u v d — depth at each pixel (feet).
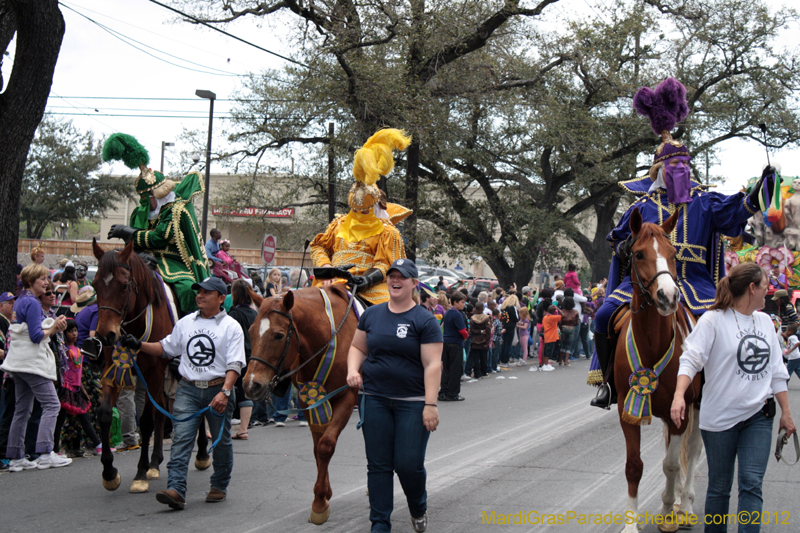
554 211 91.09
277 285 44.96
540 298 72.95
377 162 22.08
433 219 84.84
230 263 45.52
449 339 42.86
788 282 55.72
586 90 92.48
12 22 37.91
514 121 77.87
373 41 64.44
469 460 26.11
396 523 18.67
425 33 64.18
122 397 28.91
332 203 65.05
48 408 25.25
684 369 14.74
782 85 91.04
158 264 25.49
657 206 20.79
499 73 76.69
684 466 18.94
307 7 63.41
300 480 23.52
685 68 91.30
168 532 17.85
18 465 24.88
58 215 144.05
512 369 61.26
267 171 73.77
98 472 24.82
